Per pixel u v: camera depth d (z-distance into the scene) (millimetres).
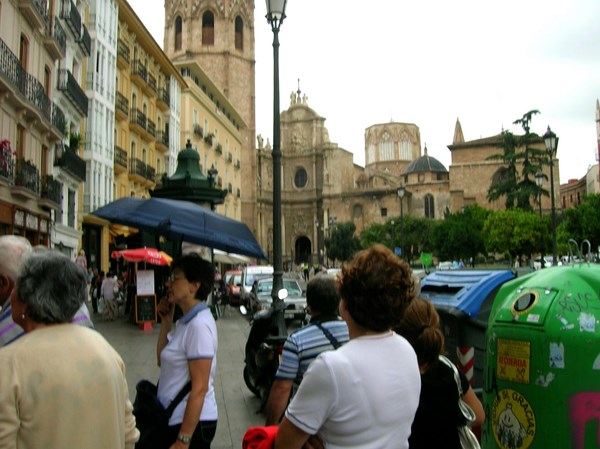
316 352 4664
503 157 70250
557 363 4145
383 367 2848
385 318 2938
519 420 4367
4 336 4043
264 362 9336
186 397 4547
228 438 8227
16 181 22094
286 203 100250
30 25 23281
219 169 66188
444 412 3588
